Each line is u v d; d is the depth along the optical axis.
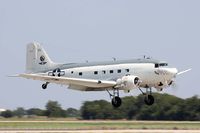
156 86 147.38
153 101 148.38
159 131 118.12
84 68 152.25
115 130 119.38
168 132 116.62
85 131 116.81
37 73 160.25
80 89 153.00
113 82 146.38
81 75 152.25
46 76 147.25
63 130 118.81
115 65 148.50
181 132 116.81
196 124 138.75
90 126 129.12
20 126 129.88
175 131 118.44
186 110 177.62
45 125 133.88
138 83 145.50
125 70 146.88
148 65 145.62
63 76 155.38
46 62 159.62
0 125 133.62
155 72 144.75
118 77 147.38
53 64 158.88
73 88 153.25
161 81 145.50
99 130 119.19
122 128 123.50
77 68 153.38
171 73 144.12
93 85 148.88
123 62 148.25
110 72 148.50
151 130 120.12
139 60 147.38
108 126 128.75
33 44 161.25
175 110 178.88
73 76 153.50
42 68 159.88
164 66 145.50
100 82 146.62
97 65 150.88
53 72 157.12
